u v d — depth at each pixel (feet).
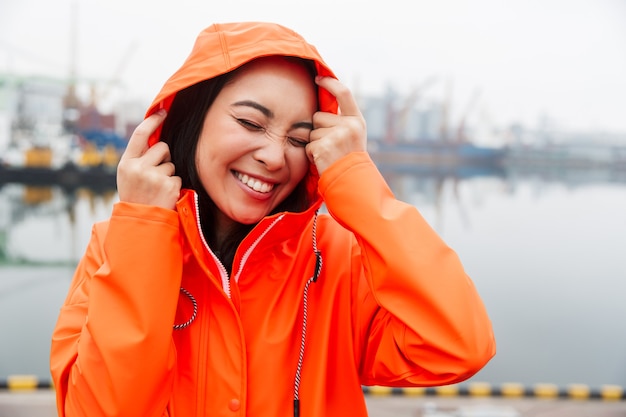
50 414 7.95
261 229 2.76
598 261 23.75
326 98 3.03
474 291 2.78
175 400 2.69
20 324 14.51
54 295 17.65
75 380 2.52
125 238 2.56
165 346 2.52
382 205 2.77
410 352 2.68
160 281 2.55
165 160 2.80
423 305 2.62
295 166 2.85
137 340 2.45
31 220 31.76
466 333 2.58
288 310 2.85
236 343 2.68
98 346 2.44
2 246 25.57
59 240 27.32
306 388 2.78
